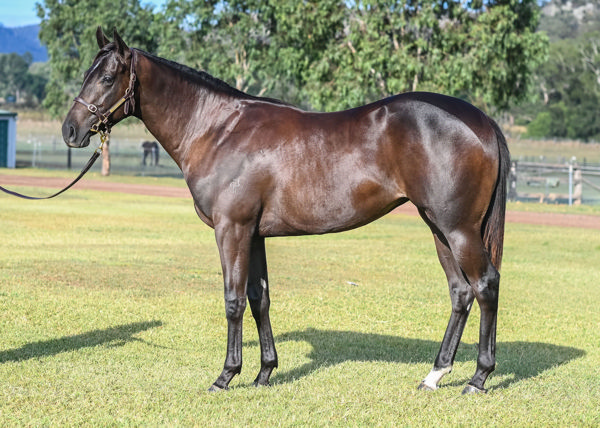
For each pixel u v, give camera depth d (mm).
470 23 31422
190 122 5848
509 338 8281
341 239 17672
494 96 32344
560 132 97812
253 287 5879
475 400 5504
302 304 9602
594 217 24797
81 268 11586
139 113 5898
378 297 10289
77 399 5469
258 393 5680
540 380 6332
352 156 5422
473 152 5242
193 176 5770
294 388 5863
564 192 36094
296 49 34781
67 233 16422
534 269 13578
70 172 39594
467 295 5809
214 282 10906
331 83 32969
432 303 10016
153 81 5812
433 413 5246
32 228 17016
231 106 5805
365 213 5492
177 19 37469
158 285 10445
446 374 6160
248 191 5547
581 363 7066
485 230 5453
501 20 30297
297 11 31859
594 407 5523
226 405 5367
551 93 108250
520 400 5617
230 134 5688
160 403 5414
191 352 7066
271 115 5699
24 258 12391
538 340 8172
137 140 73250
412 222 22391
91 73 5715
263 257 5902
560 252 16078
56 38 41562
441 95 5488
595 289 11641
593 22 157625
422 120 5293
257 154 5547
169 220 19984
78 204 23750
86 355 6785
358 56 30922
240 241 5609
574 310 9945
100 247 14391
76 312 8484
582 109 97062
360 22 31859
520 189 36750
